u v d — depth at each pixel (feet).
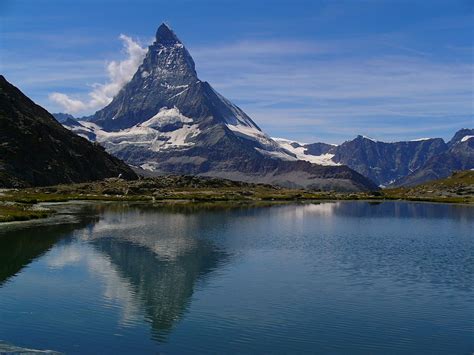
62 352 155.33
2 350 153.17
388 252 322.75
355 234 417.08
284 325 181.06
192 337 169.78
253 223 500.33
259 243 357.00
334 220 551.59
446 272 263.29
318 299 213.25
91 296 213.05
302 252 320.29
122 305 201.36
